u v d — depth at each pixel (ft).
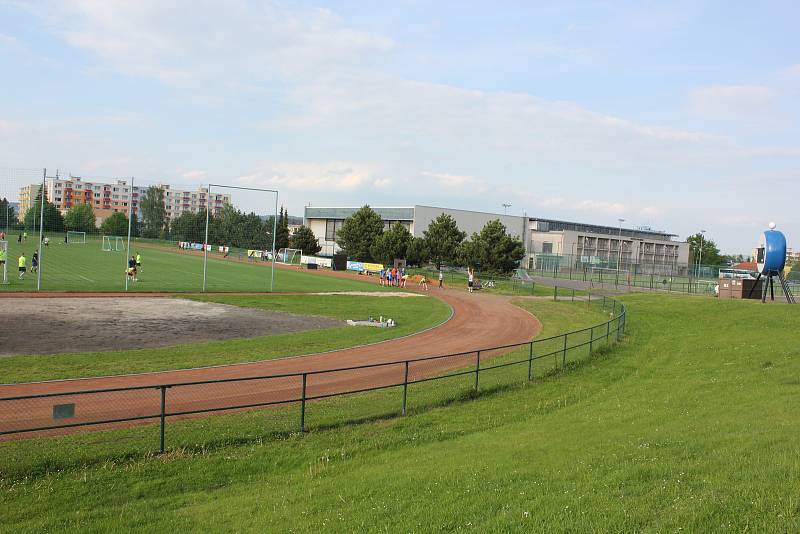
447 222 282.36
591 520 26.08
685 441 39.24
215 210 289.12
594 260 346.95
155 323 105.81
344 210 389.19
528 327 124.77
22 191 311.47
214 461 41.73
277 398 61.31
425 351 92.12
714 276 310.04
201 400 59.62
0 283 150.61
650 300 161.89
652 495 28.45
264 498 34.45
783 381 61.93
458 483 33.96
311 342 94.48
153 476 38.86
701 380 66.90
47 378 65.00
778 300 164.66
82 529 30.35
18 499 34.58
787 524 23.61
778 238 135.23
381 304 152.76
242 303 140.36
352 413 55.47
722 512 25.34
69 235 349.20
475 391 64.44
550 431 47.47
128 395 60.29
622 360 84.89
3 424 49.70
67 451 42.63
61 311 113.50
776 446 35.24
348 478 37.42
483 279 230.89
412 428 50.96
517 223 379.96
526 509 28.35
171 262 255.50
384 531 27.58
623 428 46.44
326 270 270.67
